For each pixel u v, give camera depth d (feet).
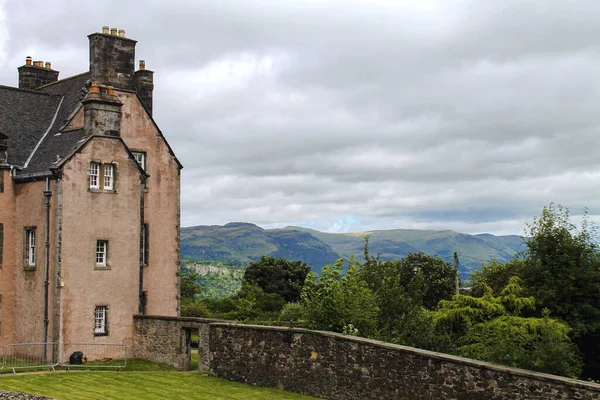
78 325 108.99
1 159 115.34
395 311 91.25
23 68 146.72
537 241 107.55
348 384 74.13
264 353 83.61
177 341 107.45
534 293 102.73
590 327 99.45
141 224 117.70
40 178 110.93
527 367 67.00
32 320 111.14
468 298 99.35
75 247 109.29
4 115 123.03
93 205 111.65
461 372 65.72
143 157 129.70
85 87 124.26
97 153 112.57
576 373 76.07
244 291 236.22
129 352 114.62
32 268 111.96
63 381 86.17
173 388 82.23
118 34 128.16
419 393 68.33
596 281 102.73
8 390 79.05
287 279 271.08
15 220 116.06
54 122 126.93
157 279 129.08
